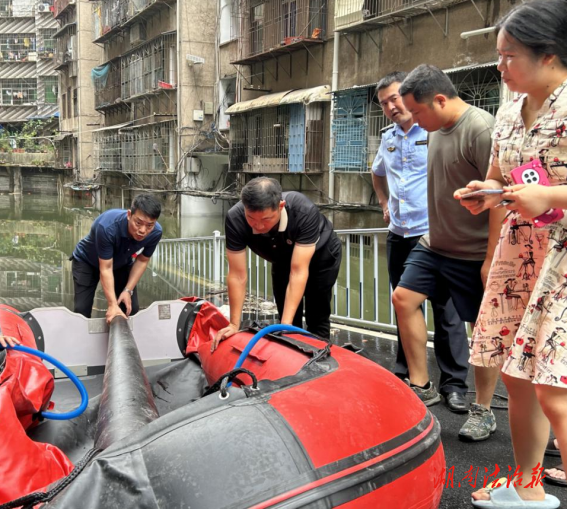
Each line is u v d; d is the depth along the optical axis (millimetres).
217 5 21703
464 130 2869
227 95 21734
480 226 3010
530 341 1937
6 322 3031
